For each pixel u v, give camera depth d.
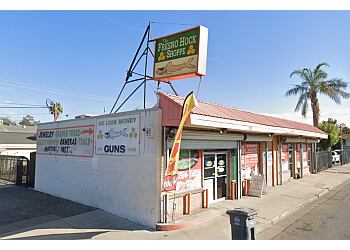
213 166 10.02
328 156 24.77
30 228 7.29
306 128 17.23
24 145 27.47
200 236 6.59
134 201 7.91
